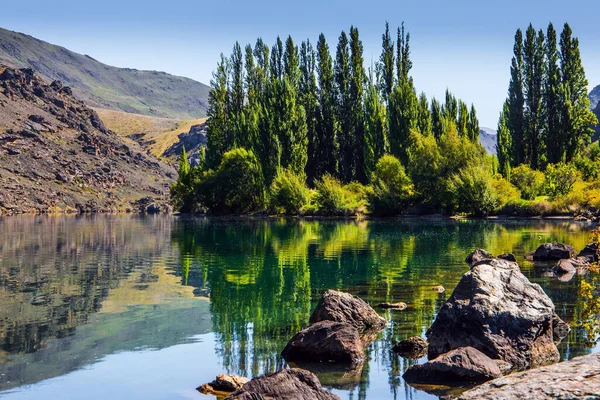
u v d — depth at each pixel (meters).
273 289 25.31
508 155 103.38
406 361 14.56
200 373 13.76
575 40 98.44
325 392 10.98
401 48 104.69
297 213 94.12
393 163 85.25
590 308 16.12
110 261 36.34
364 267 31.62
